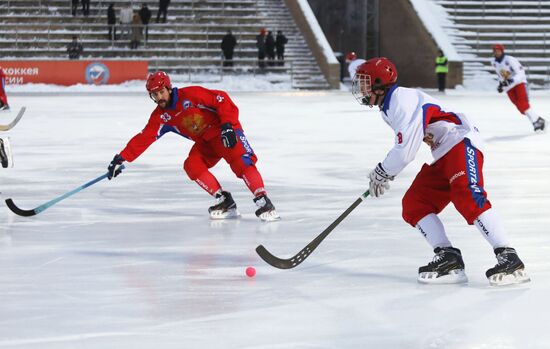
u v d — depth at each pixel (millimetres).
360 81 15336
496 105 73875
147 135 22156
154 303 14523
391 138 45531
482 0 119750
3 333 12781
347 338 12445
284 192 27516
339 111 66812
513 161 35125
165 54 108062
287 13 117062
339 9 127875
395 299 14648
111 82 99875
